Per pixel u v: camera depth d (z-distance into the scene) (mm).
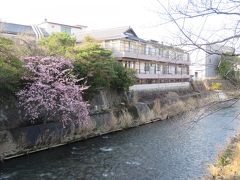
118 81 28516
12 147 17547
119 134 24406
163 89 40406
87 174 15203
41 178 14469
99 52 25656
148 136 23750
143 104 31438
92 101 25219
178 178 14867
